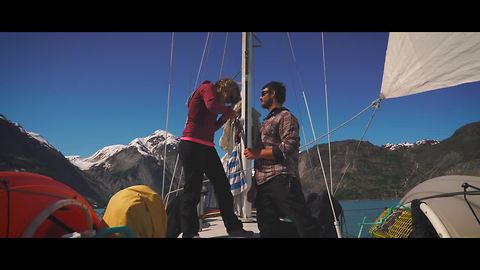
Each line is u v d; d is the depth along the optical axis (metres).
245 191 4.88
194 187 3.18
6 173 2.02
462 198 2.02
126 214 2.25
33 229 1.67
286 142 3.05
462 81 2.43
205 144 3.29
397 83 2.82
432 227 2.07
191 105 3.35
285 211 3.03
